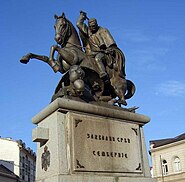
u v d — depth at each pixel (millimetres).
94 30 5891
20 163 34844
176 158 34250
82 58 5297
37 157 4887
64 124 4527
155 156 36125
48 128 4672
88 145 4551
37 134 4574
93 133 4680
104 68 5320
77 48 5426
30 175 38844
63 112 4586
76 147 4422
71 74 4809
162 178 34531
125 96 5859
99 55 5418
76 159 4348
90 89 5453
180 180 32969
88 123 4691
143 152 5230
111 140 4836
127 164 4863
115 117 5043
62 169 4211
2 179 29297
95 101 5188
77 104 4645
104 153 4668
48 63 5262
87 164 4426
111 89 5637
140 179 4848
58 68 5176
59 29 5324
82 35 5898
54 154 4375
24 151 36500
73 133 4477
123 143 4961
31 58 5133
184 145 33438
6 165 33625
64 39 5395
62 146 4363
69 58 5191
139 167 4988
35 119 5043
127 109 5387
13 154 34281
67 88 4887
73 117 4578
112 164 4684
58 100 4516
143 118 5379
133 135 5160
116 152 4812
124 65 5773
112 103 5297
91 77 5348
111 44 5742
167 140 37125
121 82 5613
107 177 4484
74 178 4172
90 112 4766
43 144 4734
